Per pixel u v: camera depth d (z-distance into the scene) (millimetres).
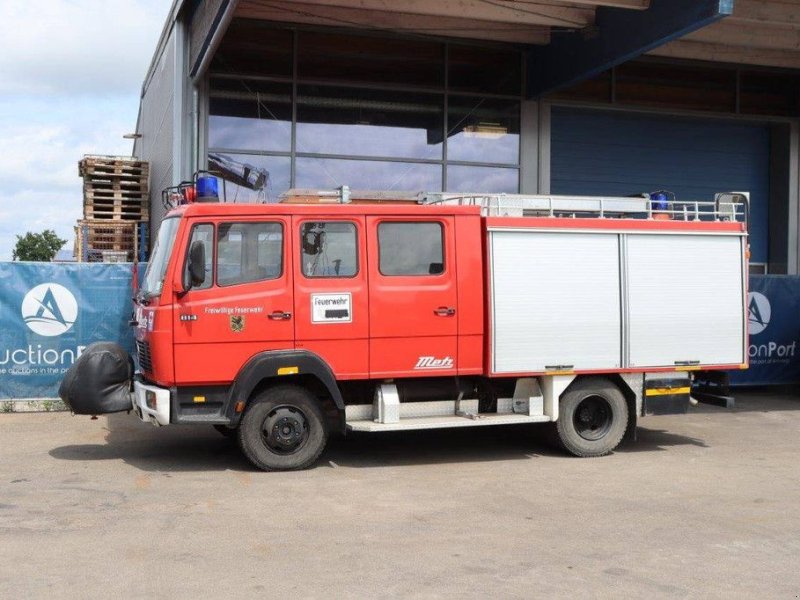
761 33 15891
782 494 7953
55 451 9648
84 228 18016
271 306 8641
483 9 14250
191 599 5109
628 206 10188
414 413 9367
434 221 9188
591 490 8062
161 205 17641
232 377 8562
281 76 15078
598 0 12719
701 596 5250
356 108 15547
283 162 15133
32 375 12281
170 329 8414
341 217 8898
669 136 18125
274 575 5547
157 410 8422
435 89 15953
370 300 8922
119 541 6254
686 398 10078
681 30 12234
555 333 9484
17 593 5176
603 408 9820
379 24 15203
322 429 8844
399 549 6137
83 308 12398
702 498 7777
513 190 16484
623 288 9742
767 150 18922
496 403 9664
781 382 15070
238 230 8625
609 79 17172
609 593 5273
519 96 16500
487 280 9281
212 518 6910
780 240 18688
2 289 12164
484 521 6910
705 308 10078
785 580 5566
